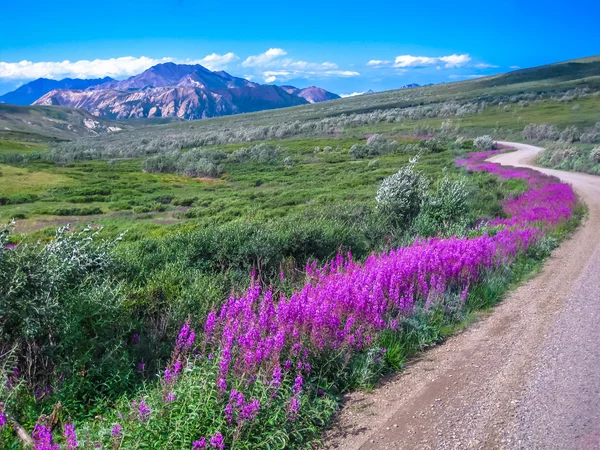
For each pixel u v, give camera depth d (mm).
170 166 72250
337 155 78438
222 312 5312
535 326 6656
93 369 4445
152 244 10156
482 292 8117
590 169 42812
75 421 3910
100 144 143875
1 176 57094
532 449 3682
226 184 55250
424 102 177500
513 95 157500
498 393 4625
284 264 9117
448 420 4152
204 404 3678
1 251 4543
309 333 5102
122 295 5391
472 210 17750
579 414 4172
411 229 13828
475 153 67938
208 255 9039
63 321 4629
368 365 5078
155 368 4832
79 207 37562
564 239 14281
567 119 101625
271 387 4020
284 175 58375
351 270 7922
